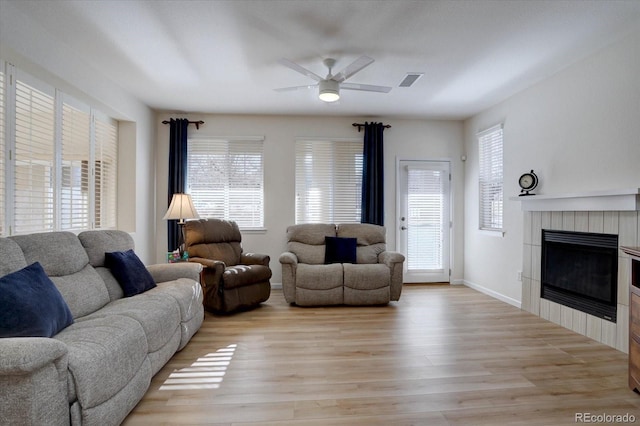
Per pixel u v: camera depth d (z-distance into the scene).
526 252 3.79
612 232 2.80
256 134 4.94
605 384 2.17
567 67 3.30
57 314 1.80
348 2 2.29
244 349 2.72
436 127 5.21
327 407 1.91
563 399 1.99
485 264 4.64
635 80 2.65
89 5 2.31
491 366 2.42
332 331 3.13
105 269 2.69
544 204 3.49
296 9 2.37
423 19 2.49
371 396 2.02
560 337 3.01
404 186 5.19
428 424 1.76
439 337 2.98
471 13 2.41
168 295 2.55
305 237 4.54
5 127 2.43
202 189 4.89
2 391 1.24
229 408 1.89
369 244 4.58
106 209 3.88
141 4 2.30
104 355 1.59
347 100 4.29
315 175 5.04
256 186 4.97
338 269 3.97
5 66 2.44
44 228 2.83
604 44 2.85
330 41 2.81
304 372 2.32
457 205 5.20
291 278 3.97
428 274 5.20
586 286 3.04
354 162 5.09
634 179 2.66
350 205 5.08
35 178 2.73
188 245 3.97
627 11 2.37
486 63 3.22
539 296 3.60
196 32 2.67
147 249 4.50
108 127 3.89
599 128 2.96
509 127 4.16
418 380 2.21
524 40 2.79
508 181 4.18
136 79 3.60
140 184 4.29
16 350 1.21
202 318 3.10
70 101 3.18
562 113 3.36
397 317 3.56
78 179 3.31
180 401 1.96
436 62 3.21
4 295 1.62
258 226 4.96
